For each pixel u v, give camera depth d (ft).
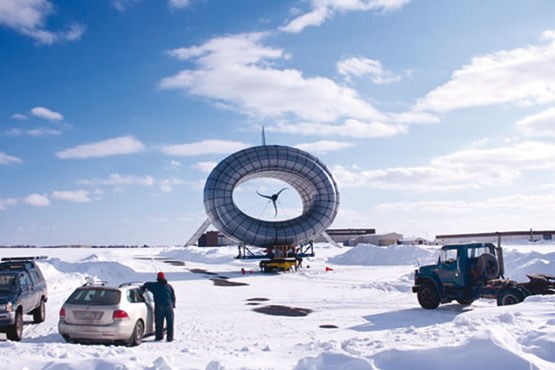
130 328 37.14
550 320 31.27
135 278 112.68
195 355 28.04
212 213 139.54
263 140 152.15
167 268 149.89
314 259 175.63
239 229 137.28
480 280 55.57
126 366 22.47
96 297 37.81
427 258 143.13
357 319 51.85
